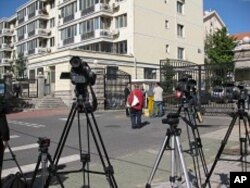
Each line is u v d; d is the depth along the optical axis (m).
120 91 26.52
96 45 40.12
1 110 5.07
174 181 4.84
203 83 20.20
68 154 9.34
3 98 5.32
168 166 7.77
